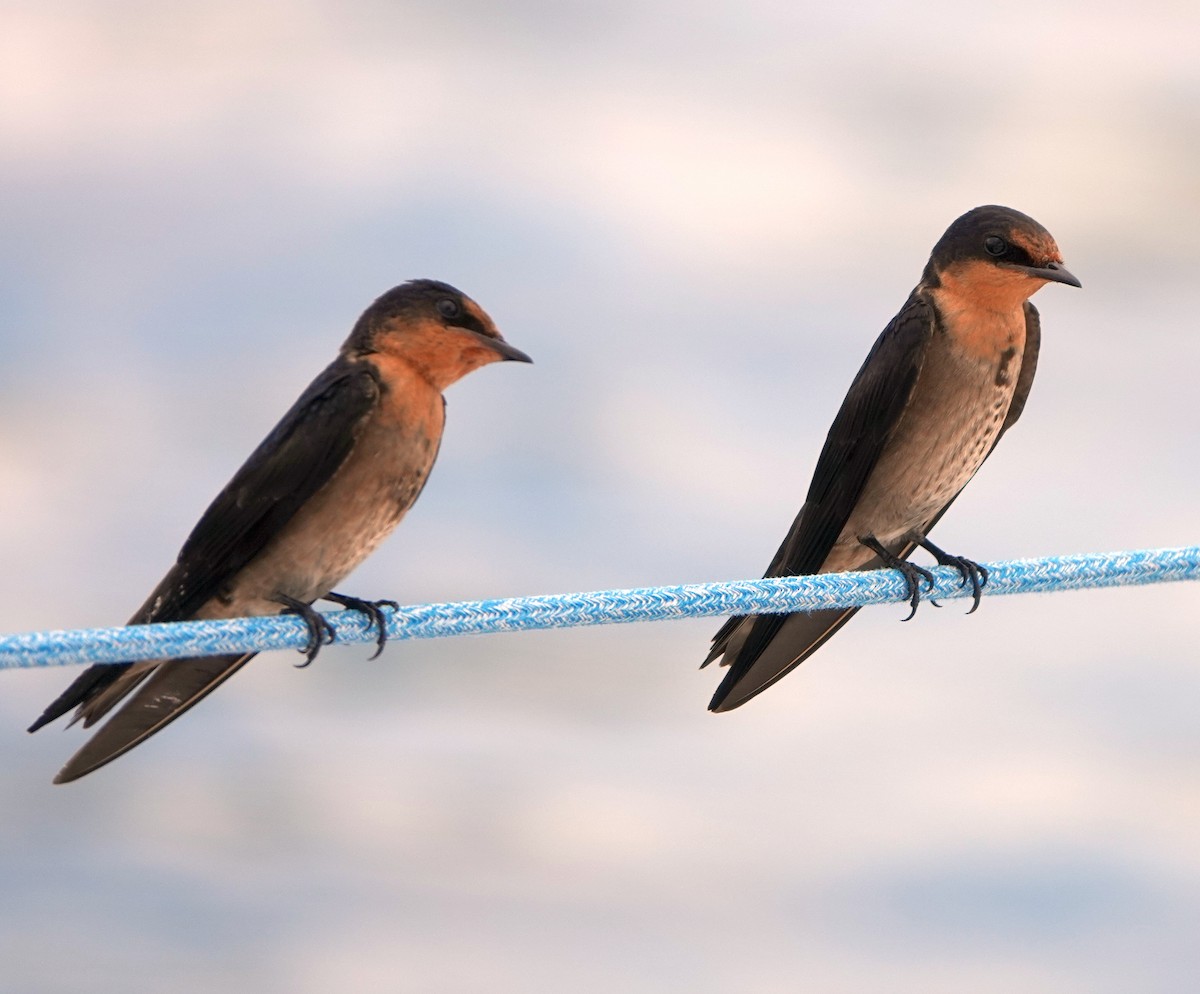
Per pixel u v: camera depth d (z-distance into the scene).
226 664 5.74
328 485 5.91
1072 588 5.28
